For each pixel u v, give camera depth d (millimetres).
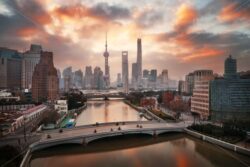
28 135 143750
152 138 165500
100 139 158875
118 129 162500
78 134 146375
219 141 138625
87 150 136625
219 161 118000
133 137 166875
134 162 117125
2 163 93250
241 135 147125
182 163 115875
